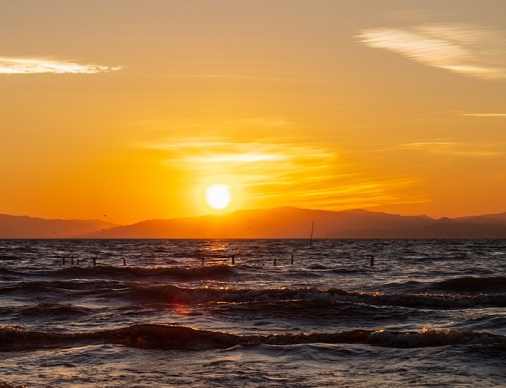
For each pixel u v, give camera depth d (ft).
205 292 124.98
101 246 646.33
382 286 152.15
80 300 122.62
